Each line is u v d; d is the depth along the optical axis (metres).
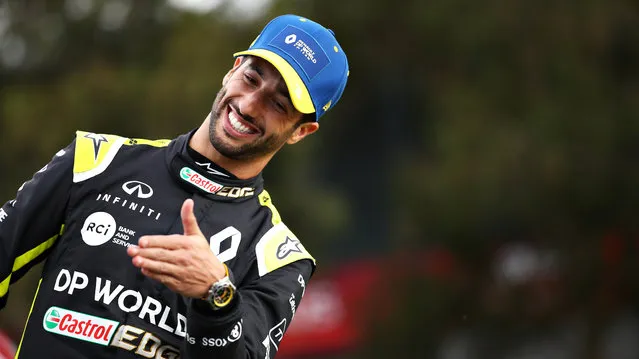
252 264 9.77
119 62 49.94
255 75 9.70
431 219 53.97
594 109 52.50
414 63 55.75
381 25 54.34
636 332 63.25
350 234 64.88
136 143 9.96
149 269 8.42
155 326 9.27
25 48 49.69
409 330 55.88
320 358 54.44
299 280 9.98
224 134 9.66
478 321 56.62
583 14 51.50
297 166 49.44
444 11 52.69
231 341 8.82
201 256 8.56
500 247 55.56
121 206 9.59
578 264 54.75
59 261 9.45
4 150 45.84
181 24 49.53
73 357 9.17
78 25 49.75
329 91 10.06
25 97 46.81
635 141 53.62
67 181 9.64
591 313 55.84
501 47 52.66
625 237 54.03
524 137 52.22
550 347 58.03
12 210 9.62
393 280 56.28
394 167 60.44
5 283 9.59
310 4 53.16
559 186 52.09
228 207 9.88
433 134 57.44
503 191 52.28
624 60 53.44
